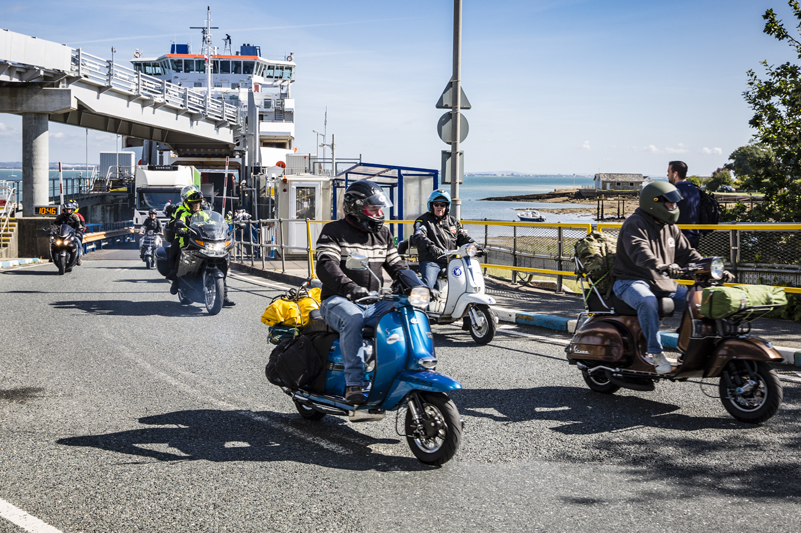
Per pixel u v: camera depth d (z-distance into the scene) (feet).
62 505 12.46
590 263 19.84
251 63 172.04
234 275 58.44
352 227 16.07
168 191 99.96
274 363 17.31
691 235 31.24
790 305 30.53
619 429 17.13
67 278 54.80
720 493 13.11
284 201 71.82
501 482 13.74
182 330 31.19
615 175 526.98
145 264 69.21
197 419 17.95
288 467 14.55
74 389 20.75
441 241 29.89
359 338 15.39
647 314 18.44
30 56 92.58
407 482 13.74
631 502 12.73
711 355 17.65
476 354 26.27
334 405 16.01
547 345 27.96
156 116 117.50
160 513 12.16
